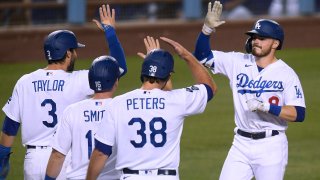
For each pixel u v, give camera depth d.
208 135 41.44
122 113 21.31
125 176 21.48
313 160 36.47
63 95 24.20
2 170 25.03
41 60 65.75
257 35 24.75
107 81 22.16
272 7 70.12
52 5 68.19
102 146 21.36
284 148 25.03
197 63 22.34
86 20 68.44
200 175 34.25
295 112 24.20
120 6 69.31
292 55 64.44
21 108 24.50
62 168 23.80
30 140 24.55
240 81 25.09
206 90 21.88
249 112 24.77
